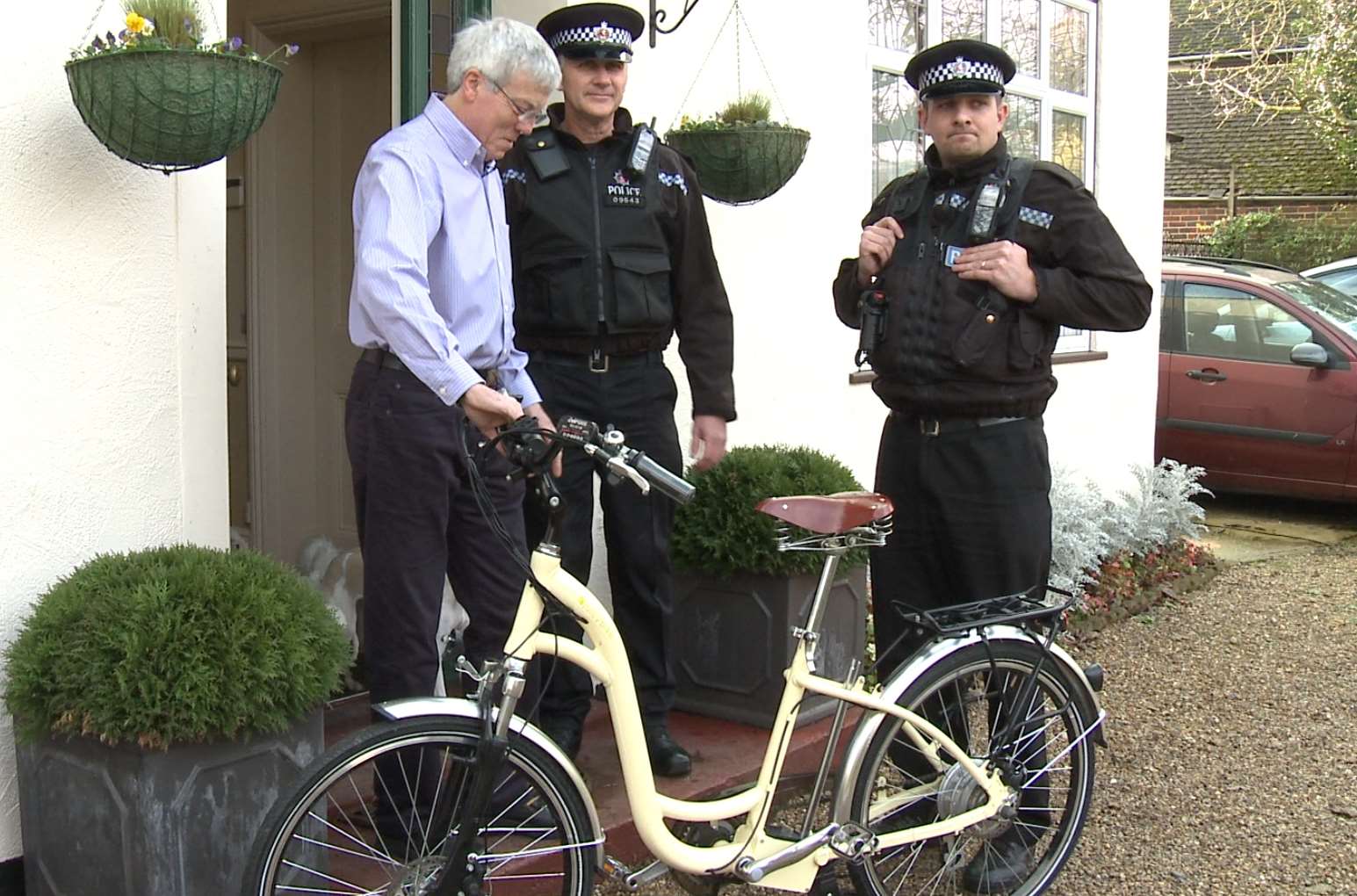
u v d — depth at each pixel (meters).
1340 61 16.44
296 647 2.51
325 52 4.64
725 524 3.96
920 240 3.17
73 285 2.75
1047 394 3.12
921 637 3.13
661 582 3.57
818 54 5.15
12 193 2.64
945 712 2.94
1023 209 3.05
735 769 3.63
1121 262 3.01
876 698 2.77
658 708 3.58
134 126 2.46
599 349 3.38
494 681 2.42
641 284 3.37
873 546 3.32
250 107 2.54
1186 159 19.78
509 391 3.06
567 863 2.54
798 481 4.00
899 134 5.90
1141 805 3.85
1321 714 4.70
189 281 3.01
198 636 2.42
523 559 2.52
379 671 2.89
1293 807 3.85
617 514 3.52
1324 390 7.93
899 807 2.86
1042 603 2.97
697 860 2.61
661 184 3.41
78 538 2.80
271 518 4.69
